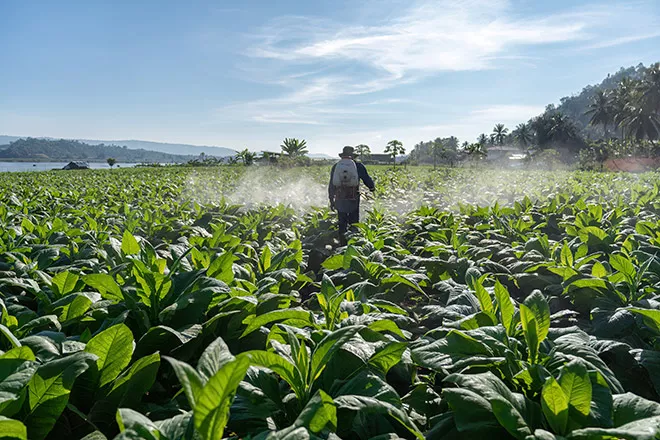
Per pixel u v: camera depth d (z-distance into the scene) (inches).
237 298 126.8
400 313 148.2
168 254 206.7
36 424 85.0
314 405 74.0
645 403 83.3
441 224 360.2
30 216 331.6
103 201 554.6
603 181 894.4
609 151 3326.8
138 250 165.8
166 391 120.8
